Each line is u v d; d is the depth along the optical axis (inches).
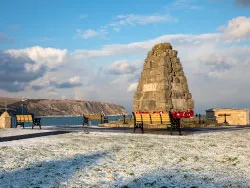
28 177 283.6
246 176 292.0
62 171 305.3
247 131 755.4
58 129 911.7
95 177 285.1
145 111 1008.2
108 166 325.4
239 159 366.9
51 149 430.6
